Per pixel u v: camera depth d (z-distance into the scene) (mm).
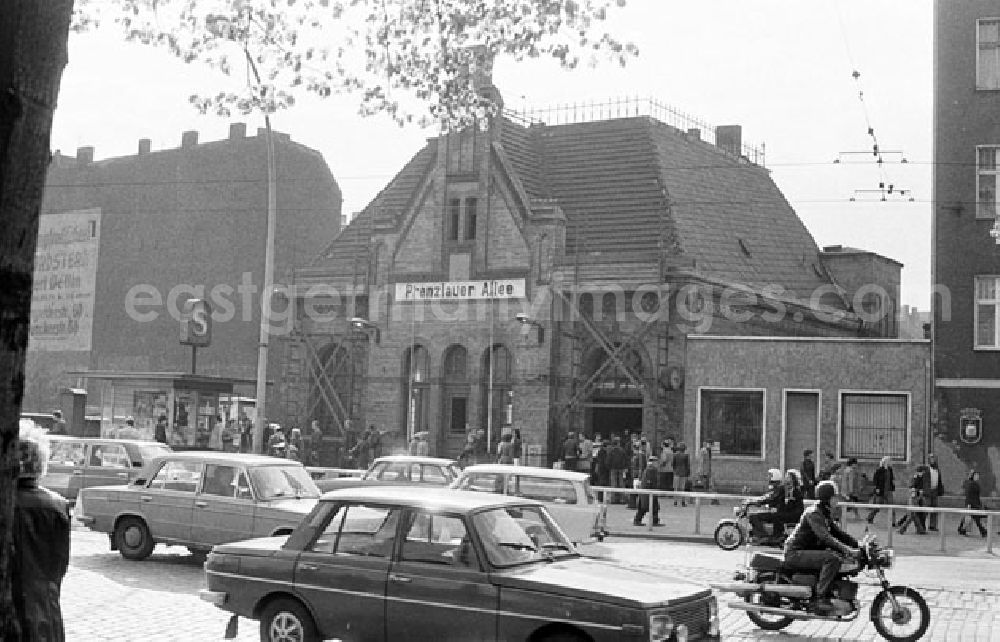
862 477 31328
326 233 65812
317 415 47281
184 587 14383
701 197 48219
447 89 11438
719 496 24203
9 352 3338
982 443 33312
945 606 14922
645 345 40625
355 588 9469
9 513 3357
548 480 20094
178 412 30453
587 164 47469
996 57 34531
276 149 64562
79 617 11992
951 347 33875
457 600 9008
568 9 10578
